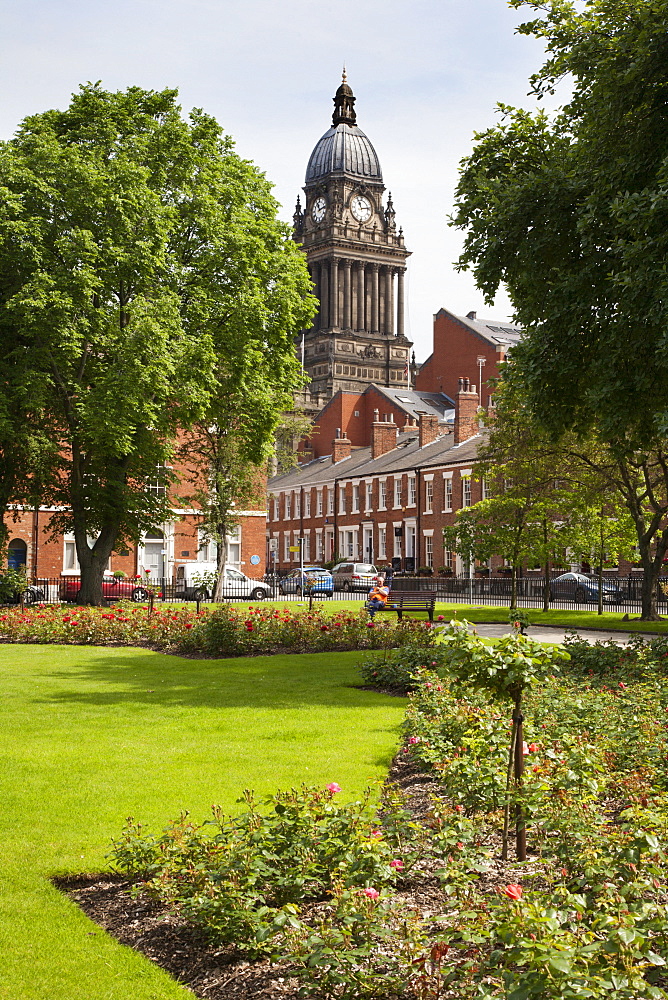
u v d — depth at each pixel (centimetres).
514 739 735
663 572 5016
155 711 1420
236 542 6431
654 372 1747
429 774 946
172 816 843
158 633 2477
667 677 1334
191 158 3762
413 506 7150
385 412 10469
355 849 598
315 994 498
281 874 602
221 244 3738
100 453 3656
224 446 4275
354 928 517
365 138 16212
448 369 10325
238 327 3747
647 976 501
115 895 664
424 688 1231
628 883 554
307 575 6462
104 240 3403
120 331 3425
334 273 15412
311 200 16038
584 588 4662
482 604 4612
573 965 424
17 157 3400
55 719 1350
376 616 3062
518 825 689
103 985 519
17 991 512
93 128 3541
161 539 6081
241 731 1248
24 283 3334
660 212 1600
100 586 3822
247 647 2308
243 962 544
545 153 2033
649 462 3272
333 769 1017
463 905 533
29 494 3841
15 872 704
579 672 1529
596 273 1827
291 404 4300
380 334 15812
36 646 2486
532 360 1898
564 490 3353
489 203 1984
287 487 9431
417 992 466
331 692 1628
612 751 900
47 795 915
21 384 3288
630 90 1731
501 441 3272
